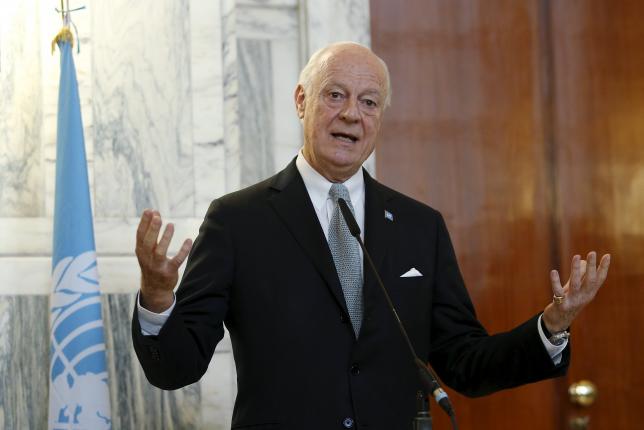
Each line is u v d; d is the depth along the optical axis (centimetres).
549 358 543
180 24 782
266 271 569
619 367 937
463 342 591
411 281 589
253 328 560
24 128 743
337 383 548
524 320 913
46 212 738
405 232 605
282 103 809
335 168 592
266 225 583
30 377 720
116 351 739
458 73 912
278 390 545
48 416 704
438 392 462
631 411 936
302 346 551
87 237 693
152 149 766
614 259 940
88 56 760
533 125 929
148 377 531
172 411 744
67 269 687
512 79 927
